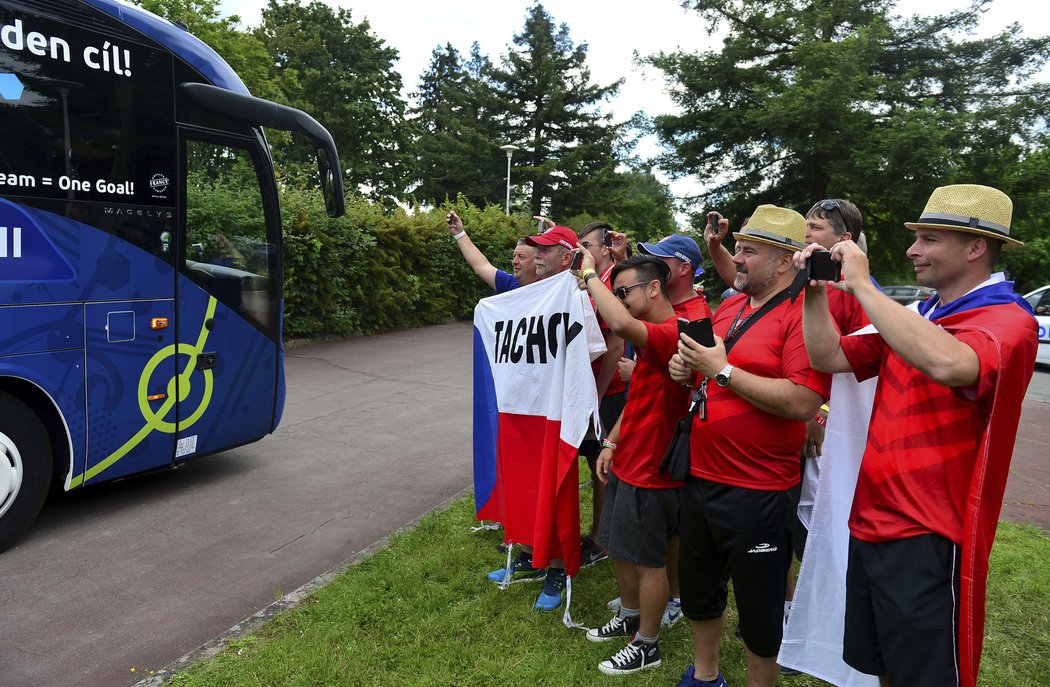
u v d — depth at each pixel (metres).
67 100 4.26
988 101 22.73
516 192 43.94
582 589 3.84
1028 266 27.45
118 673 3.01
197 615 3.51
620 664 3.06
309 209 12.77
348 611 3.46
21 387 4.25
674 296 3.36
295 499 5.19
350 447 6.62
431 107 61.88
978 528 1.91
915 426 2.03
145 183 4.68
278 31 37.75
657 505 2.99
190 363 5.04
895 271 24.72
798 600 2.58
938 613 1.96
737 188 25.70
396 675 2.99
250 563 4.11
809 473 3.16
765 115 21.98
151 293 4.75
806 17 23.23
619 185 44.44
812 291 2.21
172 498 5.15
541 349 3.65
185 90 4.89
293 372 10.50
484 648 3.21
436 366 11.40
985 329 1.87
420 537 4.39
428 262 16.88
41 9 4.13
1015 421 1.90
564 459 3.43
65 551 4.21
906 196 20.64
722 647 3.32
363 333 14.97
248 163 5.44
